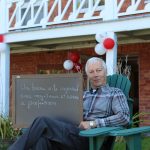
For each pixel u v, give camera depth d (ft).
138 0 24.73
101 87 15.58
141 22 23.57
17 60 36.60
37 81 16.38
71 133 14.53
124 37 27.91
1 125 21.70
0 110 28.19
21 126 16.70
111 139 14.93
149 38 28.53
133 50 30.53
